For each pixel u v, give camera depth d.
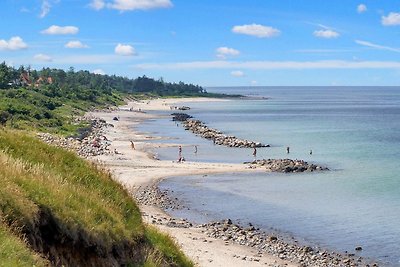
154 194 56.31
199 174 69.94
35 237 14.10
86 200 17.94
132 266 17.81
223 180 66.44
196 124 151.88
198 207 51.22
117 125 150.88
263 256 35.31
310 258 35.69
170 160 83.19
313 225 44.88
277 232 42.41
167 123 162.25
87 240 16.06
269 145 108.00
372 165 81.31
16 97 156.88
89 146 89.62
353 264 34.84
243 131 141.38
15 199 14.02
